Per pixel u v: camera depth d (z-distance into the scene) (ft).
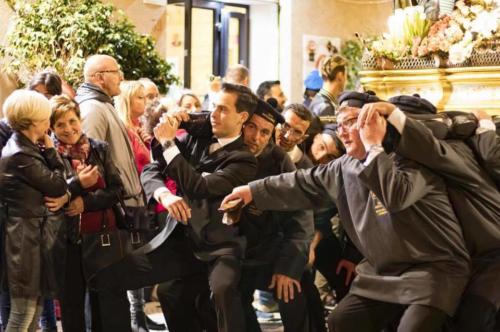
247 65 38.11
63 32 24.56
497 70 18.13
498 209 12.59
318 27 38.52
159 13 32.63
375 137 11.66
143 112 19.08
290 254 14.10
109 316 14.23
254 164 13.93
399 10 19.65
